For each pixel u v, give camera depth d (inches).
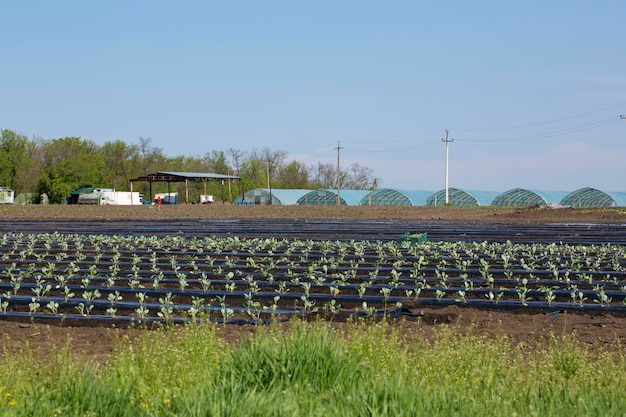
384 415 230.5
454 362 303.1
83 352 388.2
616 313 526.9
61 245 981.2
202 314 446.0
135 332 478.0
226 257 796.0
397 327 476.7
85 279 636.1
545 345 422.0
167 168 4375.0
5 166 3727.9
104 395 252.4
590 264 772.0
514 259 812.0
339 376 271.1
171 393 252.7
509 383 277.9
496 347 329.1
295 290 633.0
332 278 685.9
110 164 4148.6
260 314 532.1
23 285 652.7
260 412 231.5
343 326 479.5
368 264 795.4
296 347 287.0
